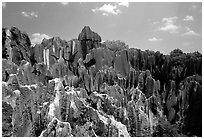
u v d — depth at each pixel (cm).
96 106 3975
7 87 3500
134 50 4725
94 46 4703
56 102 3666
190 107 4075
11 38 4309
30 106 3622
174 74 4425
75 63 4584
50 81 3841
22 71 3925
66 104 3731
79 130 3581
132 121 3909
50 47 4528
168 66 4531
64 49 4578
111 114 3922
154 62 4638
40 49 4484
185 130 4022
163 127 4000
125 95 4275
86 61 4550
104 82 4331
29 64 4072
